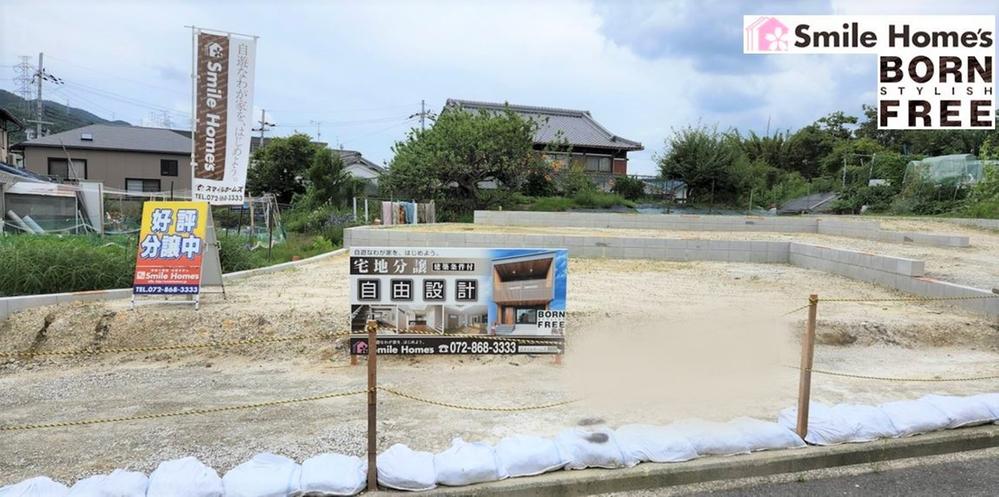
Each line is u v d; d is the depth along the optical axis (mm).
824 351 6426
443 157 22047
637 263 11266
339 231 16641
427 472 3436
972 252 11758
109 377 5594
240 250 10906
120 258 8477
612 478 3576
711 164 26094
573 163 27391
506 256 5770
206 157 8727
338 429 4258
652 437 3885
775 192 29438
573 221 18125
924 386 5266
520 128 23016
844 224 15055
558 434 3957
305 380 5441
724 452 3865
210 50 8625
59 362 6062
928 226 15766
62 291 7762
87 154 34969
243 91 8828
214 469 3596
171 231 7219
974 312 7484
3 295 7359
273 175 31531
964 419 4355
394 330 5824
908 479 3793
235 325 6664
